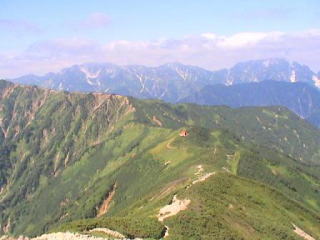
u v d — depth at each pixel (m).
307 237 156.25
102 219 105.00
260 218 145.38
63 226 97.44
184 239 104.81
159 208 141.38
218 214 130.25
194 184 169.00
